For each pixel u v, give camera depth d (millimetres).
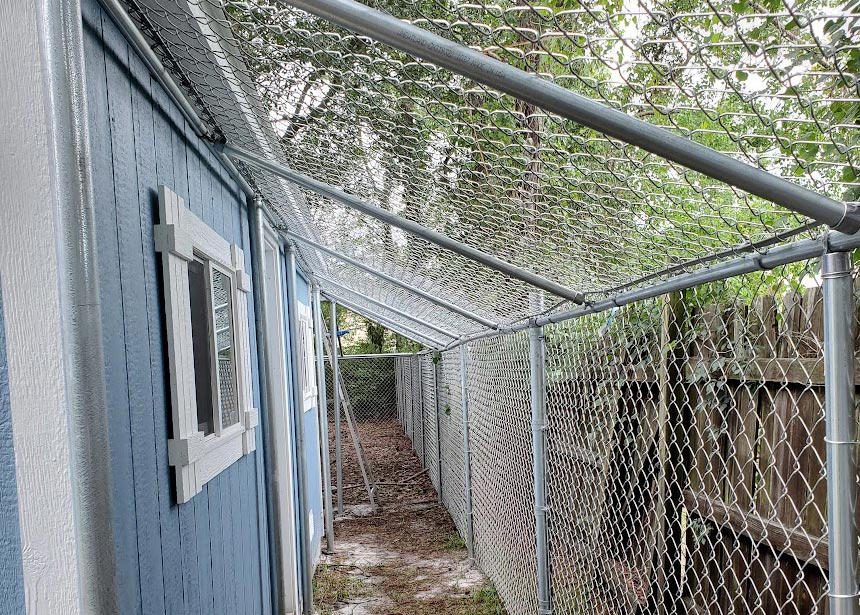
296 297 5152
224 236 2600
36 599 1031
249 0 1226
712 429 1702
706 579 1813
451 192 1949
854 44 983
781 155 1236
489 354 4699
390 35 1046
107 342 1261
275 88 1612
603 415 2502
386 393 15922
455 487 6863
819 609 1374
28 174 996
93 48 1260
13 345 1012
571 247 2016
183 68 1675
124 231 1413
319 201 2977
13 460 1042
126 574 1280
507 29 1013
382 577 5426
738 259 1452
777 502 1364
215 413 2221
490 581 4953
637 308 2238
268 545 3312
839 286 1151
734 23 914
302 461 4770
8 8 980
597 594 2539
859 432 1270
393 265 3818
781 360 1468
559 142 1354
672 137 1082
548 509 3213
